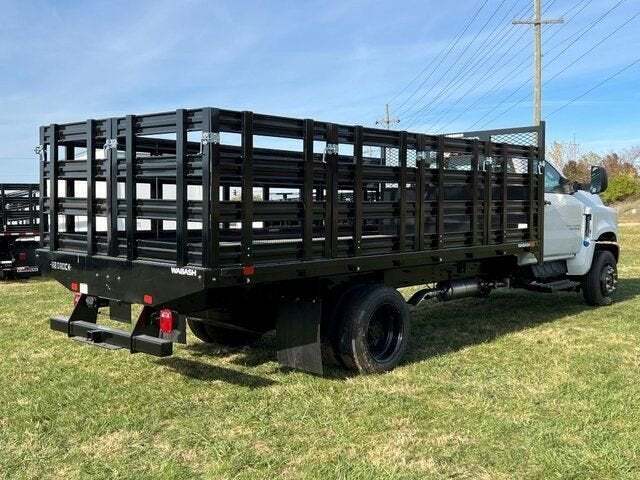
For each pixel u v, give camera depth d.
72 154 5.54
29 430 4.30
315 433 4.25
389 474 3.64
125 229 4.82
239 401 4.88
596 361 6.01
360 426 4.36
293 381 5.40
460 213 6.29
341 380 5.42
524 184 7.29
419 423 4.43
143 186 5.54
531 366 5.86
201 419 4.51
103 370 5.76
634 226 31.25
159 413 4.62
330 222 5.07
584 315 8.46
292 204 4.78
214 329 6.52
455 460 3.84
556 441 4.09
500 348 6.58
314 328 5.25
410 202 5.75
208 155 4.19
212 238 4.24
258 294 5.13
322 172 4.99
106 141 4.88
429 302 9.34
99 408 4.73
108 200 4.90
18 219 12.06
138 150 5.23
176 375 5.59
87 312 5.46
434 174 5.93
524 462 3.80
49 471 3.70
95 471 3.69
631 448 3.97
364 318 5.45
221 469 3.70
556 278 8.77
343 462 3.80
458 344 6.78
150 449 4.00
